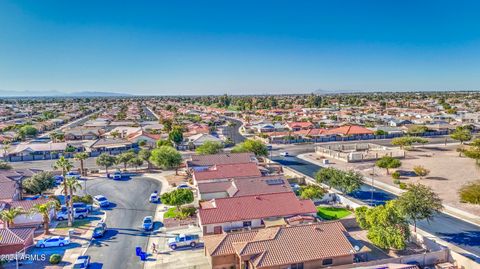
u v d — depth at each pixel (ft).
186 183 262.67
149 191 247.29
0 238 155.12
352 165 321.32
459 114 654.53
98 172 299.58
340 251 137.69
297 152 388.98
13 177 240.53
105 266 145.59
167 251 158.61
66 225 189.47
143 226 182.39
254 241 138.62
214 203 185.57
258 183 223.71
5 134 490.90
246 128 563.07
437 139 461.37
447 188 246.68
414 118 613.93
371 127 521.65
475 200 185.47
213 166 268.82
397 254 153.38
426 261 144.36
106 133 498.28
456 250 156.56
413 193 171.22
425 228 180.34
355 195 234.17
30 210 182.91
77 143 419.54
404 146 395.55
